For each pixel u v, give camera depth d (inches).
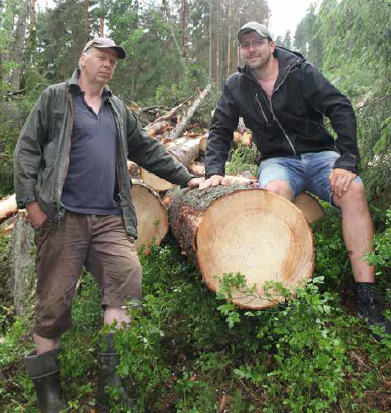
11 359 103.6
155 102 477.4
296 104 120.2
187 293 113.3
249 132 293.7
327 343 82.4
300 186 125.6
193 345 107.7
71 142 96.0
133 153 116.6
